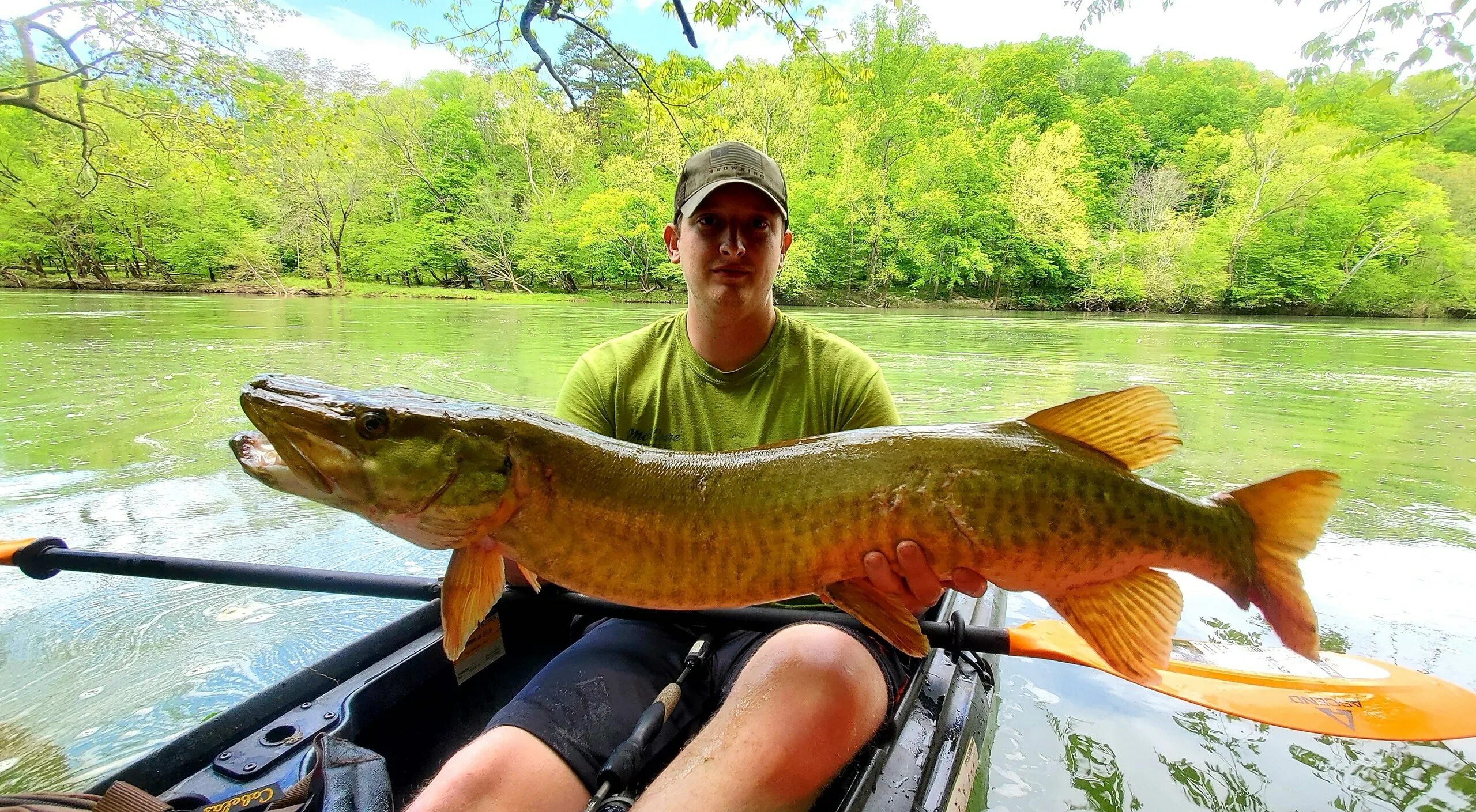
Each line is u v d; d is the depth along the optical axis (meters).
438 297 34.88
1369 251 35.09
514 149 42.94
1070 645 2.35
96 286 33.53
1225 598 3.57
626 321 21.30
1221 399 9.95
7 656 3.13
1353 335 22.53
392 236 39.50
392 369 11.16
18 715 2.75
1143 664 1.77
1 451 6.15
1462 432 7.71
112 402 8.27
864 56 38.34
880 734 1.85
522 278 40.56
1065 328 23.80
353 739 1.97
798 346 2.48
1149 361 14.27
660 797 1.53
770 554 1.79
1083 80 57.53
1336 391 10.72
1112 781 2.34
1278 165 36.66
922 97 41.72
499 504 1.74
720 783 1.53
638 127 35.59
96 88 13.88
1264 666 2.70
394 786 2.11
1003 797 2.25
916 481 1.74
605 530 1.78
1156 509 1.76
